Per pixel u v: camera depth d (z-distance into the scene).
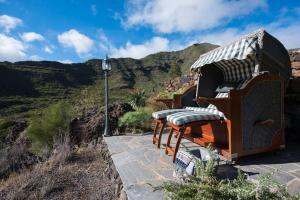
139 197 2.56
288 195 1.87
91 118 7.07
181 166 2.85
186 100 4.81
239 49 3.48
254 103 3.38
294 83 4.46
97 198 3.16
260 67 3.50
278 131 3.57
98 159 4.71
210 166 2.30
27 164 5.23
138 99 9.20
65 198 3.26
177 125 3.40
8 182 4.20
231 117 3.24
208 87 4.71
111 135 6.01
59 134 6.07
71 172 4.12
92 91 11.28
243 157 3.51
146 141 5.01
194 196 1.96
